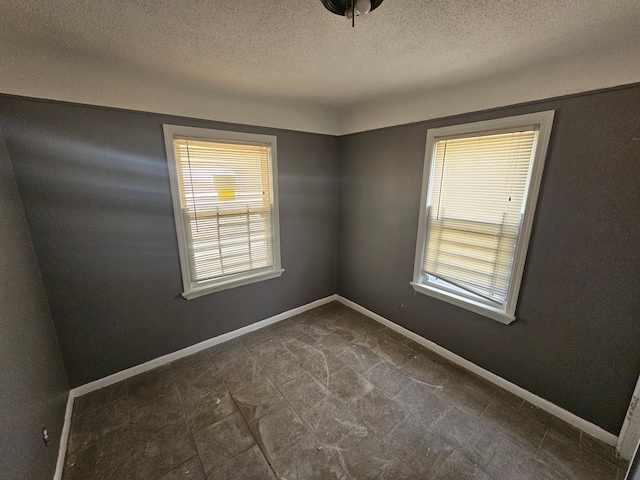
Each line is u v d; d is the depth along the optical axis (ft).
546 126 5.58
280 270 9.99
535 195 5.92
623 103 4.76
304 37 4.67
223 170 8.24
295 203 10.03
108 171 6.47
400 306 9.49
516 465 5.20
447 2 3.68
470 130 6.85
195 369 7.82
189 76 6.48
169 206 7.41
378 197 9.60
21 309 4.75
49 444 4.87
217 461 5.27
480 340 7.43
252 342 9.12
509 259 6.65
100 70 5.96
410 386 7.17
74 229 6.25
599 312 5.44
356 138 9.95
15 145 5.43
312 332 9.71
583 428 5.89
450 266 7.93
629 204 4.89
